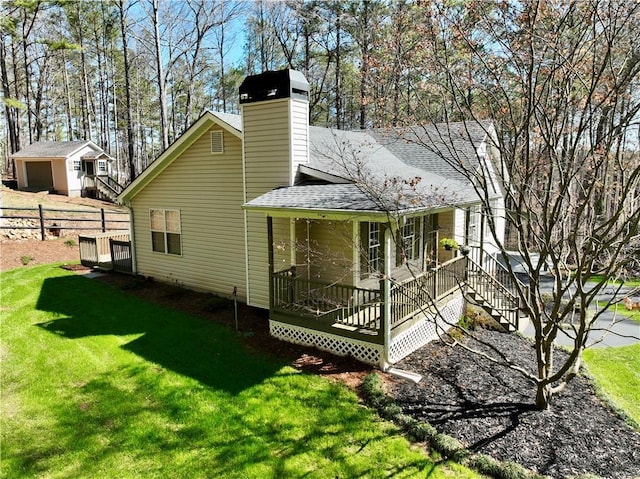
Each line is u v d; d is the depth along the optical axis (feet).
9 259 52.34
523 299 20.54
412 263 37.73
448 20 19.65
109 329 31.19
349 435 18.86
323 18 82.17
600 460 17.07
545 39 17.72
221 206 37.29
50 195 90.74
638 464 16.80
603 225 17.52
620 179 20.80
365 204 24.30
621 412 20.48
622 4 16.56
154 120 149.48
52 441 18.54
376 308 28.22
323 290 32.55
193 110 126.41
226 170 36.35
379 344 25.12
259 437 18.76
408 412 20.56
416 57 22.27
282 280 29.37
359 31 69.46
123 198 44.04
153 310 35.45
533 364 26.32
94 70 131.95
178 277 41.98
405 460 17.20
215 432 19.13
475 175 21.02
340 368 25.20
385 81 25.79
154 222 43.11
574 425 19.56
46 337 29.60
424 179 35.22
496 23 19.01
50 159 94.43
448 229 40.68
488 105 20.84
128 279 44.88
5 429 19.35
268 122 32.35
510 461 16.89
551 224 18.34
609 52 16.10
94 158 99.14
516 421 19.84
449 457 17.37
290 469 16.79
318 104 104.37
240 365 25.53
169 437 18.81
